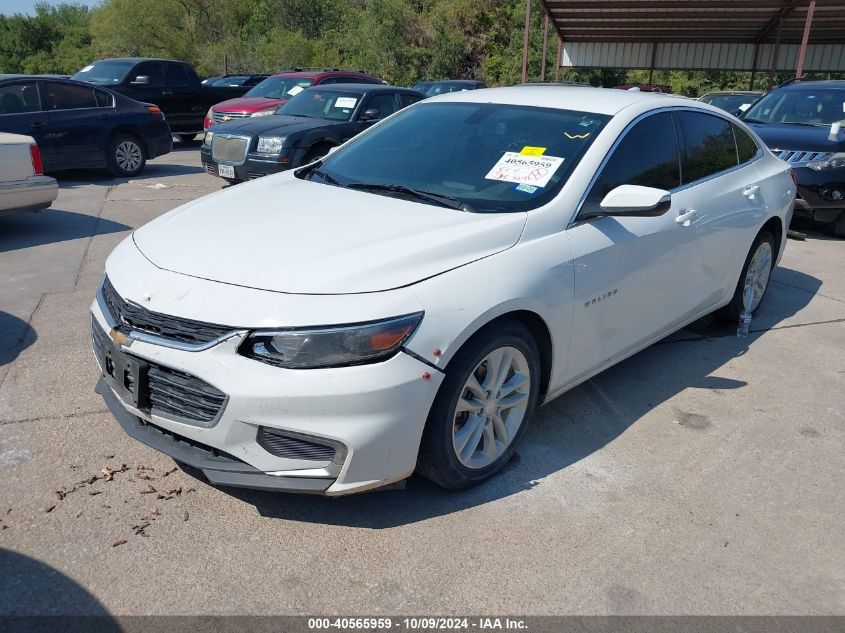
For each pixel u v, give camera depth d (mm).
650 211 3434
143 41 46688
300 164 9297
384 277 2771
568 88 4477
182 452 2830
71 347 4531
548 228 3328
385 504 3068
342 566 2688
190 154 15156
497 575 2672
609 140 3727
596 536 2916
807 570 2771
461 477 3074
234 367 2619
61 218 8234
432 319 2752
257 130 9359
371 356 2629
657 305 4105
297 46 41938
